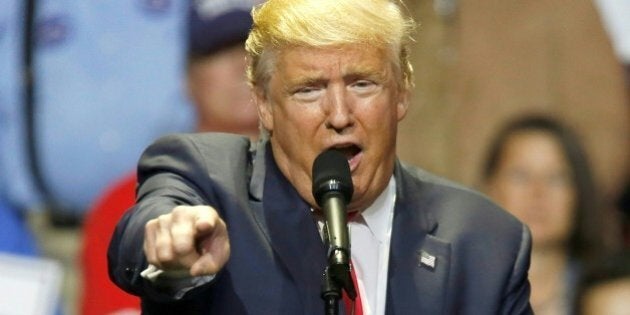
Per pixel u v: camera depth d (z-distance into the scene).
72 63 12.98
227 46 12.81
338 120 6.84
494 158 13.35
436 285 7.19
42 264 12.67
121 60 12.99
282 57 6.93
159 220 6.02
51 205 12.88
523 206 13.25
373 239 7.36
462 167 13.38
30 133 12.97
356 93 6.91
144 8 13.00
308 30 6.80
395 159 7.61
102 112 12.97
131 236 6.60
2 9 13.00
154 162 7.37
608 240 13.21
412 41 7.21
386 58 6.93
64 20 13.01
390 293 7.17
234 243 7.06
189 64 12.94
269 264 7.05
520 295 7.40
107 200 12.74
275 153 7.29
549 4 13.51
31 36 13.01
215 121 12.88
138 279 6.50
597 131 13.41
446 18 13.38
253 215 7.19
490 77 13.45
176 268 6.04
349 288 6.34
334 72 6.83
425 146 13.34
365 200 7.18
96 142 12.94
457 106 13.39
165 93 12.99
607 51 13.51
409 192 7.50
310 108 6.91
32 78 12.99
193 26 12.90
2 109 13.00
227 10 12.81
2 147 12.96
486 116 13.41
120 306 12.16
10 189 12.91
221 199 7.14
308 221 7.19
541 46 13.48
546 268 13.06
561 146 13.30
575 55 13.49
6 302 12.43
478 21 13.43
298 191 7.18
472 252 7.36
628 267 12.20
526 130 13.37
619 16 13.55
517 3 13.47
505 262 7.36
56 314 12.60
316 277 7.07
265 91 7.14
